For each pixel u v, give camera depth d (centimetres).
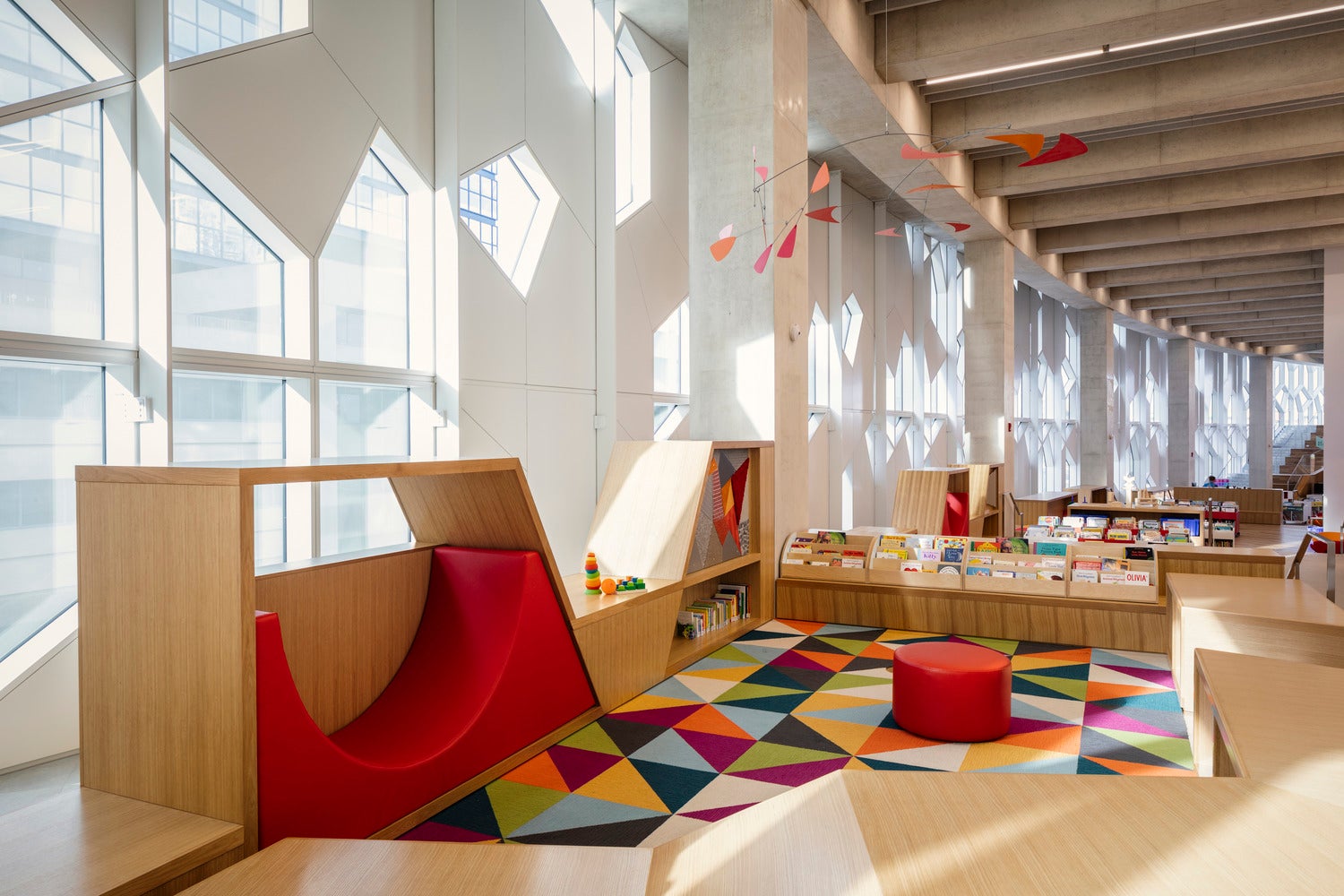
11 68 393
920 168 1021
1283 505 1886
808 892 133
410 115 592
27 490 405
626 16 802
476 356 627
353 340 572
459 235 609
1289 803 159
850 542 675
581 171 748
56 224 413
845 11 771
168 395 427
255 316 510
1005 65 832
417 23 598
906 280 1469
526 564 365
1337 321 1391
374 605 347
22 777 371
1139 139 1065
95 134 428
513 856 184
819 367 1212
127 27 425
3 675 380
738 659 543
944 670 393
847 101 855
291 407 530
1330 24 776
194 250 474
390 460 296
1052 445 2038
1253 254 1482
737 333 678
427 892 170
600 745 385
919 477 863
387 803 288
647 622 473
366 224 581
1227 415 3500
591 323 761
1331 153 1005
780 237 681
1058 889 127
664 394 884
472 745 333
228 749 235
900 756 374
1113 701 453
